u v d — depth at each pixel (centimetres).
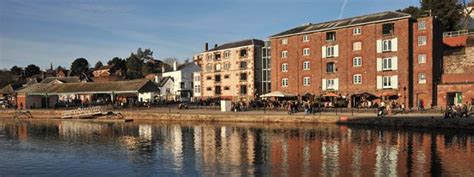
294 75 8469
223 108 6812
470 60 6944
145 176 2497
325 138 3941
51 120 7300
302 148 3384
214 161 2898
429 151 3119
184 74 12225
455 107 5150
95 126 5988
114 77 14700
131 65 16000
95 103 9775
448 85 6662
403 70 7069
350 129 4625
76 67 17912
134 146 3734
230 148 3481
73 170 2717
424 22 7006
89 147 3741
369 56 7481
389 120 4766
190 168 2680
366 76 7506
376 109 6119
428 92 6906
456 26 8700
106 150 3528
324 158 2927
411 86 7088
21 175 2600
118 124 6253
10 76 15812
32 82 14725
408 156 2944
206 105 8569
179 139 4156
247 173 2497
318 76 8119
